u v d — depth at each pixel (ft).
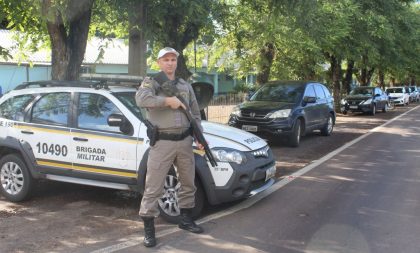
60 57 29.53
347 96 90.89
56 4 23.79
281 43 57.06
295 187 26.32
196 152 19.61
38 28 35.42
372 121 74.38
